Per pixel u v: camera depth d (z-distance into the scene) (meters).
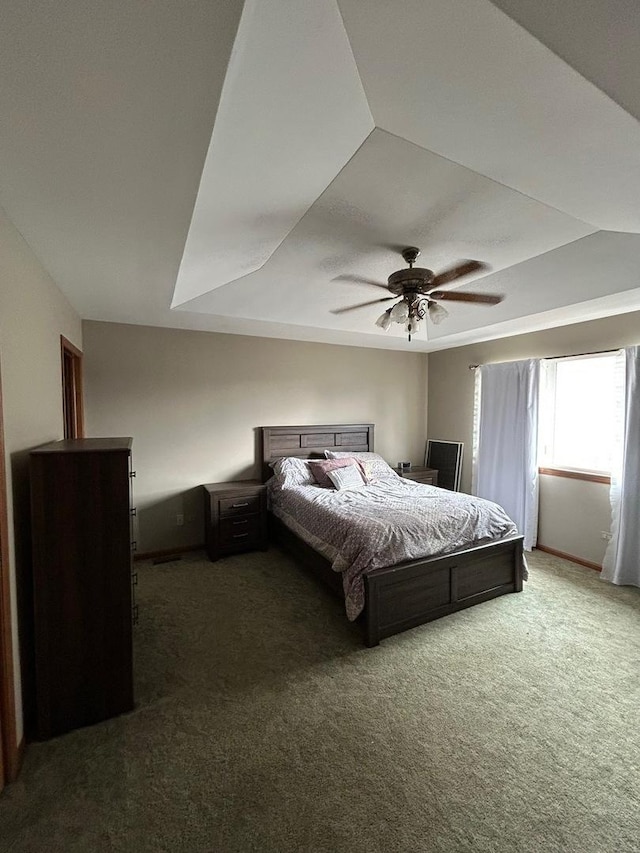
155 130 1.13
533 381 4.06
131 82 0.95
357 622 2.72
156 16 0.78
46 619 1.79
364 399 5.16
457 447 5.02
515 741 1.74
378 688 2.08
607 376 3.70
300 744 1.73
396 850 1.29
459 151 1.33
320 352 4.82
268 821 1.39
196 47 0.85
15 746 1.58
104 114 1.06
